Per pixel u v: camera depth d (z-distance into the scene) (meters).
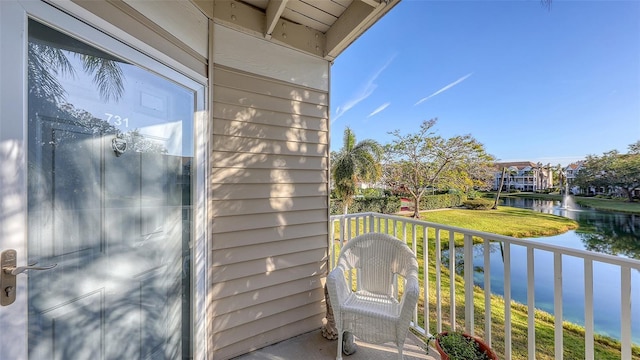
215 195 1.79
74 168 1.02
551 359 2.10
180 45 1.51
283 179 2.13
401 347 1.60
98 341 1.12
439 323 2.01
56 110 0.96
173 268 1.51
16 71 0.82
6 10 0.79
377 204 10.02
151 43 1.32
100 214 1.13
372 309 1.77
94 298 1.11
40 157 0.91
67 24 0.97
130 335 1.26
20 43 0.83
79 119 1.04
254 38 1.99
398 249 2.04
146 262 1.35
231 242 1.86
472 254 1.80
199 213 1.66
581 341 2.35
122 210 1.22
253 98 1.98
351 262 2.10
